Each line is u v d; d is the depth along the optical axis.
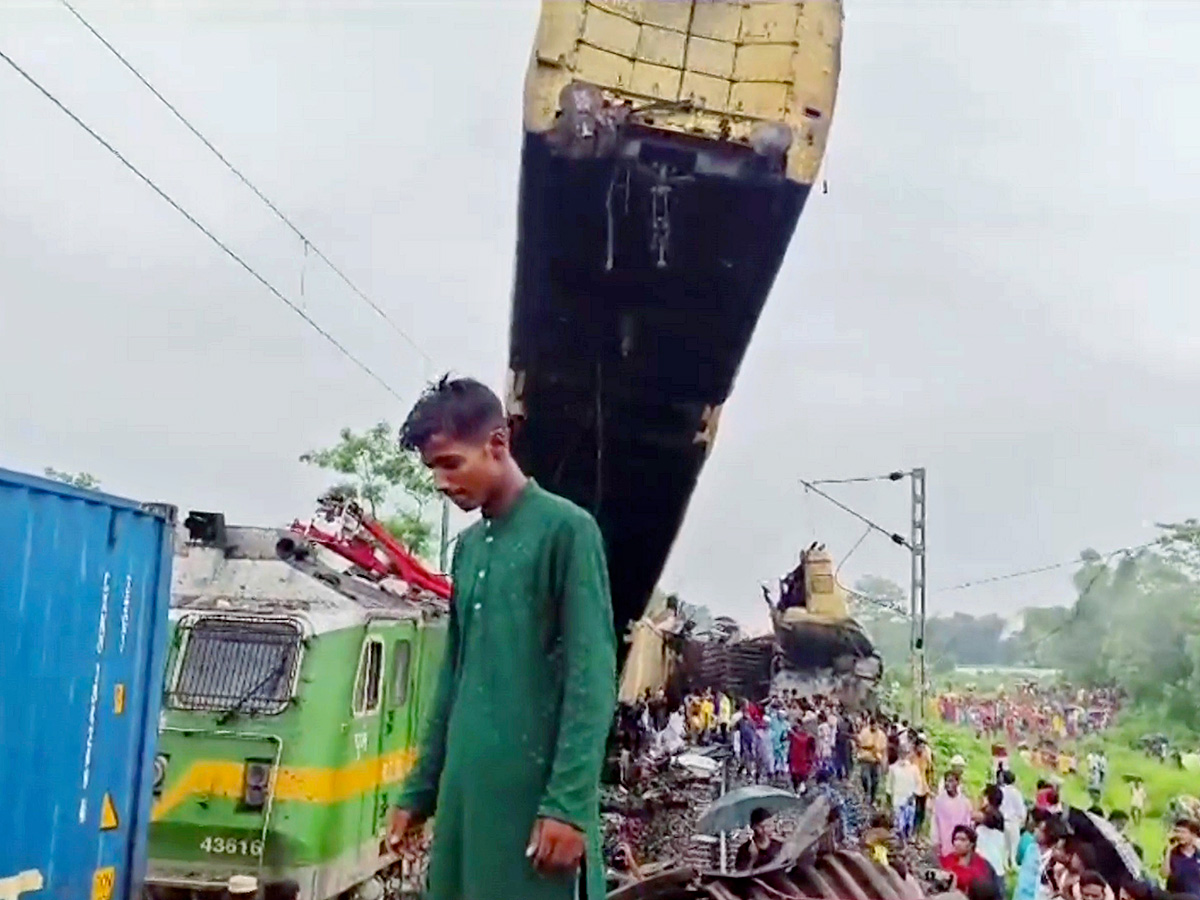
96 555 7.15
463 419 2.80
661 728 22.55
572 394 9.20
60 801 6.77
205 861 9.01
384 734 10.84
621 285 7.74
